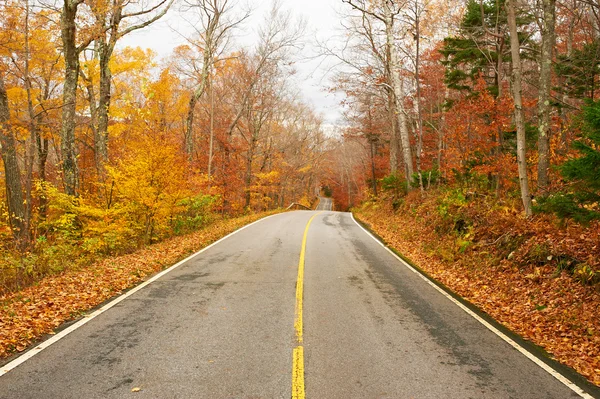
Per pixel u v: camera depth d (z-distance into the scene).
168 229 15.38
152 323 5.86
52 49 15.95
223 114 32.47
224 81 31.39
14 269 9.29
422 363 4.73
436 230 14.46
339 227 20.69
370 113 31.22
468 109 13.98
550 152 12.84
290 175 48.78
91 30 13.82
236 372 4.36
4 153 11.55
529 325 6.26
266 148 38.72
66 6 13.12
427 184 20.86
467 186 16.39
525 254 8.96
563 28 18.58
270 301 7.08
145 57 24.92
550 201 7.68
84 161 24.03
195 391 3.93
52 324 5.71
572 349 5.36
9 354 4.71
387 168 37.38
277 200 56.19
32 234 12.55
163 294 7.42
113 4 15.12
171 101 28.69
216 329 5.66
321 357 4.81
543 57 12.00
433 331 5.84
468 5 18.34
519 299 7.55
